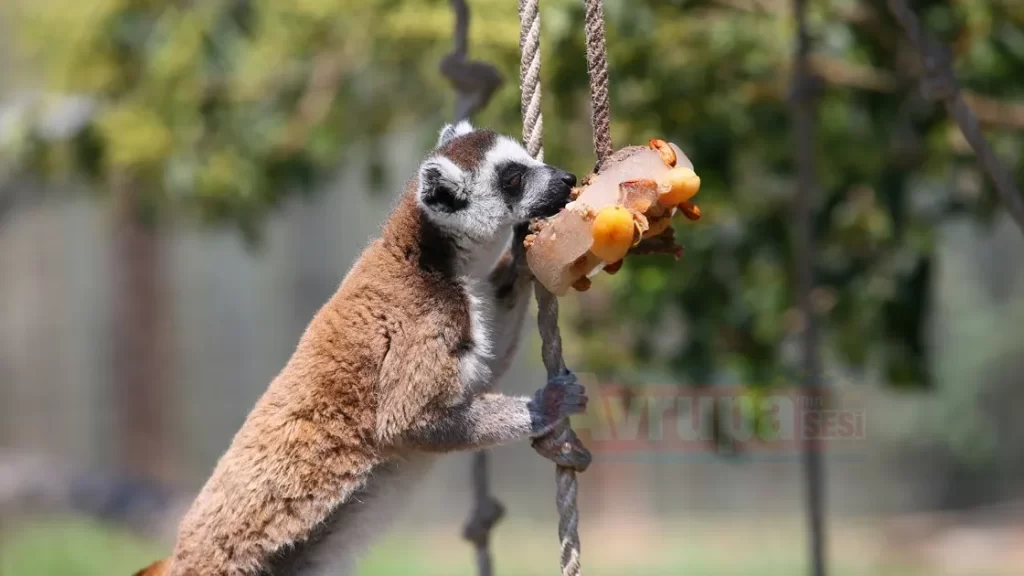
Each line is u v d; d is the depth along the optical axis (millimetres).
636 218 3686
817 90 5980
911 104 7094
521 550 15898
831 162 7152
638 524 16891
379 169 8992
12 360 22453
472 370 4453
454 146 4789
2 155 10531
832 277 7191
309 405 4523
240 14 8781
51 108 9258
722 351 7340
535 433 4078
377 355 4488
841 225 7043
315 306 22172
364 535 4637
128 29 9039
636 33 6355
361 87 8477
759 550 15734
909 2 6770
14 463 17141
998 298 20062
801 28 5930
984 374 19297
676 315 7566
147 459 18766
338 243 22297
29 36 9852
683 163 3832
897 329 7184
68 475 15953
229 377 22094
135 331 18828
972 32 6516
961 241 19891
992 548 16172
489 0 6656
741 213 7371
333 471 4488
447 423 4328
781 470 18484
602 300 7703
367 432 4484
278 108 8570
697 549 15695
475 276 4742
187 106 8516
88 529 14789
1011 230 20031
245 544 4535
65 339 22734
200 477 19938
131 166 8859
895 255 7242
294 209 20828
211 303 22484
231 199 8617
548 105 6777
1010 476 19469
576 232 3729
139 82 9266
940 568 14961
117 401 19062
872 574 14320
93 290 22891
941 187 7516
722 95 7027
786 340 7344
